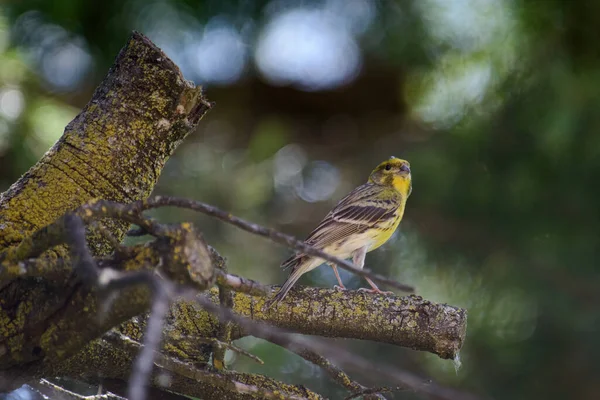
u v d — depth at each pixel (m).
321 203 13.95
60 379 7.68
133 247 5.33
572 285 12.34
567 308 12.16
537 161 12.70
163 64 6.64
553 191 12.58
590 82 12.87
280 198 13.85
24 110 11.09
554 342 12.09
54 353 5.61
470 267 12.63
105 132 6.55
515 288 12.38
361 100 14.61
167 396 6.92
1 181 10.88
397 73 14.27
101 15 12.54
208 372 6.22
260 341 11.41
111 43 12.67
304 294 7.02
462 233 12.87
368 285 12.48
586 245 12.45
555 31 13.08
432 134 13.62
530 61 13.02
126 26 12.62
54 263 5.32
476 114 13.08
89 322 5.42
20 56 11.54
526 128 12.84
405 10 13.25
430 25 13.27
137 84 6.61
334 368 7.03
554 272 12.41
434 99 13.61
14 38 11.92
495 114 13.04
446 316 6.82
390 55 13.57
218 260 6.80
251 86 14.35
